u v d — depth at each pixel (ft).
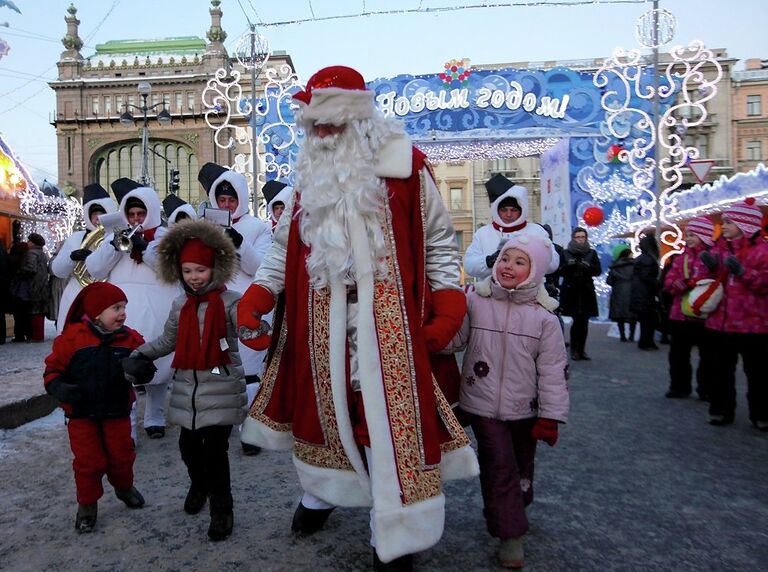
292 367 8.82
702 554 9.20
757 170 39.58
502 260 9.31
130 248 14.97
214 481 9.64
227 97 49.98
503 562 8.73
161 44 189.26
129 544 9.43
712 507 11.04
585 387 22.17
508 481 8.87
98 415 9.87
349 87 8.12
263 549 9.21
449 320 8.27
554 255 18.17
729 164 128.47
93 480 9.95
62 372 9.99
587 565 8.82
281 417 8.87
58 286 33.24
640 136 46.42
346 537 9.61
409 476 7.66
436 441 7.92
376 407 7.71
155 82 178.60
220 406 9.70
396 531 7.54
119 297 10.45
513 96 45.93
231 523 9.68
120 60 185.68
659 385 22.58
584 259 28.43
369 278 7.93
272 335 9.09
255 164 49.16
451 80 45.98
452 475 8.28
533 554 9.16
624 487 12.04
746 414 18.26
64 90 182.60
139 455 13.88
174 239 9.94
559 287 29.17
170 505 10.98
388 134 8.30
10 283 32.71
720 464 13.53
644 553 9.22
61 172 184.03
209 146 176.24
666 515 10.66
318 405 8.23
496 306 9.32
